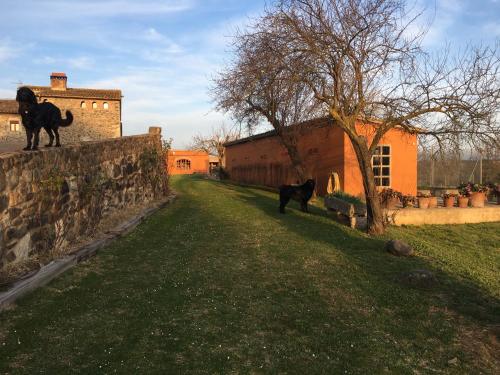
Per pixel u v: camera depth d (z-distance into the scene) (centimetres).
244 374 353
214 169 4344
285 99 1037
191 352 383
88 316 445
